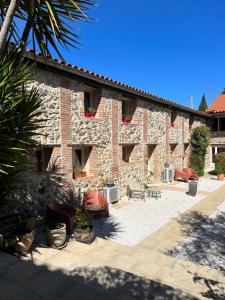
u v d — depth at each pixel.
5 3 4.52
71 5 4.26
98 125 9.77
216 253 6.28
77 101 8.70
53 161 7.84
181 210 9.93
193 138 18.98
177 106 15.96
